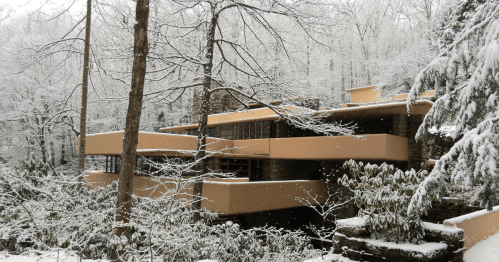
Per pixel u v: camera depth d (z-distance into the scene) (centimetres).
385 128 1759
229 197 1293
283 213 1809
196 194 1173
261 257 878
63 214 658
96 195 1222
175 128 2486
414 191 657
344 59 3969
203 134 1205
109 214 814
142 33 752
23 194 827
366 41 4056
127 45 1195
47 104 2398
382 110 1490
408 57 2916
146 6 755
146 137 1644
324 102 3041
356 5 3856
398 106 1393
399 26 4159
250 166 2048
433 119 648
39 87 2341
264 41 1483
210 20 1310
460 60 613
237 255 877
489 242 858
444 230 662
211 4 1199
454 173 570
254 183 1394
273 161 1923
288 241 902
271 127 1953
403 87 2870
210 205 1359
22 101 2331
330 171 1773
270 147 1811
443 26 2631
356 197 729
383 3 4088
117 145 1755
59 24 1761
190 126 2366
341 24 1270
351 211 1644
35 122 2497
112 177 2027
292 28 1334
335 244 704
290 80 1316
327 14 1192
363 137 1448
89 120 2623
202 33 1355
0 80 2194
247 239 908
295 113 1307
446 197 1180
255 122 2028
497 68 524
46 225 639
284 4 1169
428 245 633
